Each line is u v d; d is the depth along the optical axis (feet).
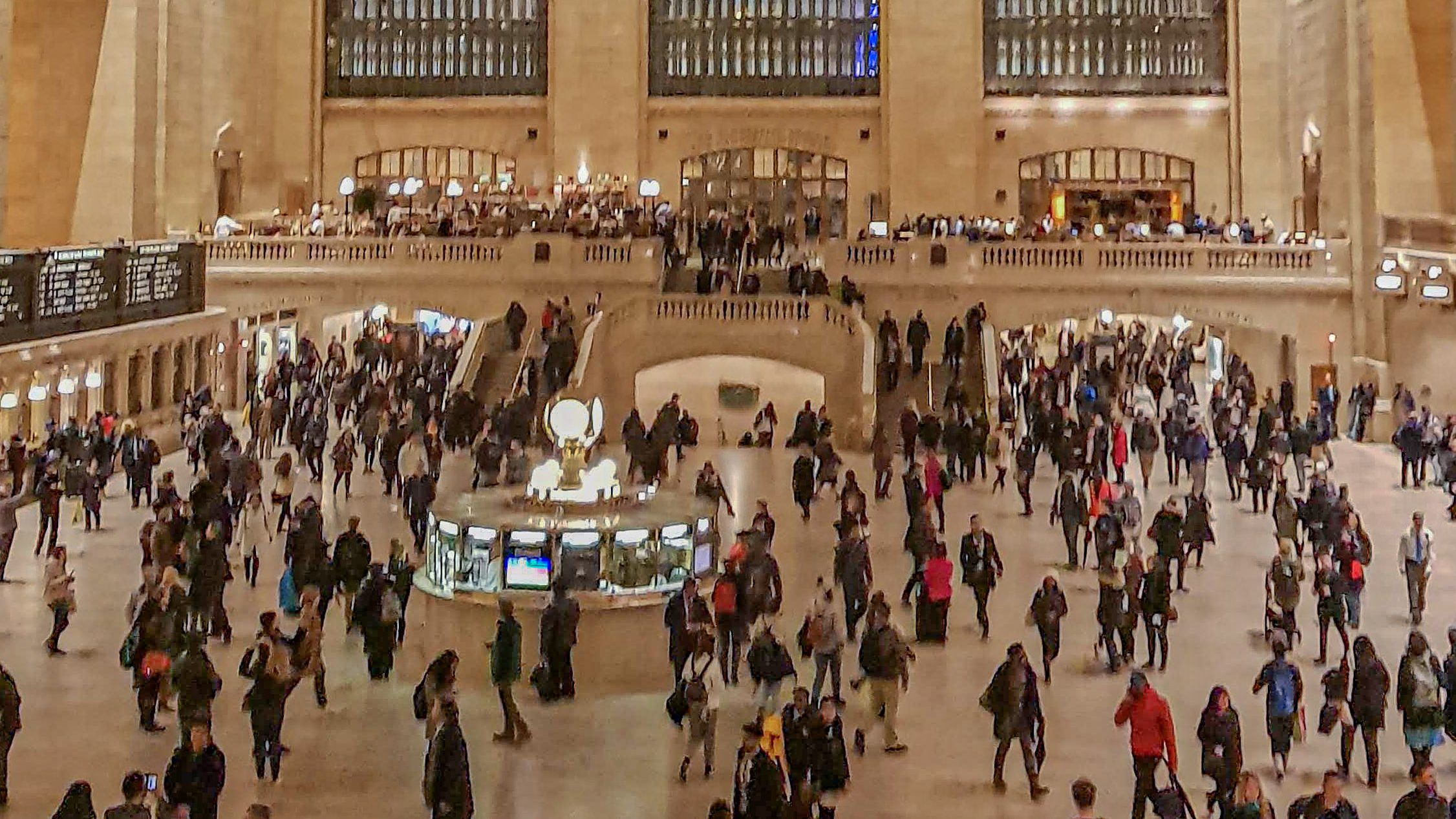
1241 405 94.02
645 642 47.09
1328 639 52.16
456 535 48.49
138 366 90.07
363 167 138.00
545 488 51.19
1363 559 51.75
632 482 77.51
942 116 132.26
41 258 77.71
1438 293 91.91
